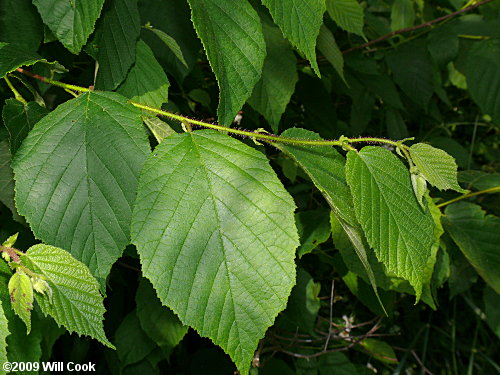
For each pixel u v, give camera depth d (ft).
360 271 1.94
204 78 2.54
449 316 4.20
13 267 1.10
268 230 1.13
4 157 1.44
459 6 3.01
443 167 1.23
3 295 1.11
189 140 1.18
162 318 2.15
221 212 1.13
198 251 1.11
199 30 1.26
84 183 1.18
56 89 1.84
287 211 1.14
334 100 3.56
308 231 2.02
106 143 1.19
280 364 2.70
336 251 2.58
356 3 2.15
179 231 1.12
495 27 2.75
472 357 3.74
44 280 1.10
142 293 2.16
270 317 1.11
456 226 2.18
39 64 1.55
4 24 1.51
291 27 1.29
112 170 1.19
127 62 1.52
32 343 1.31
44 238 1.16
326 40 2.05
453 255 2.50
